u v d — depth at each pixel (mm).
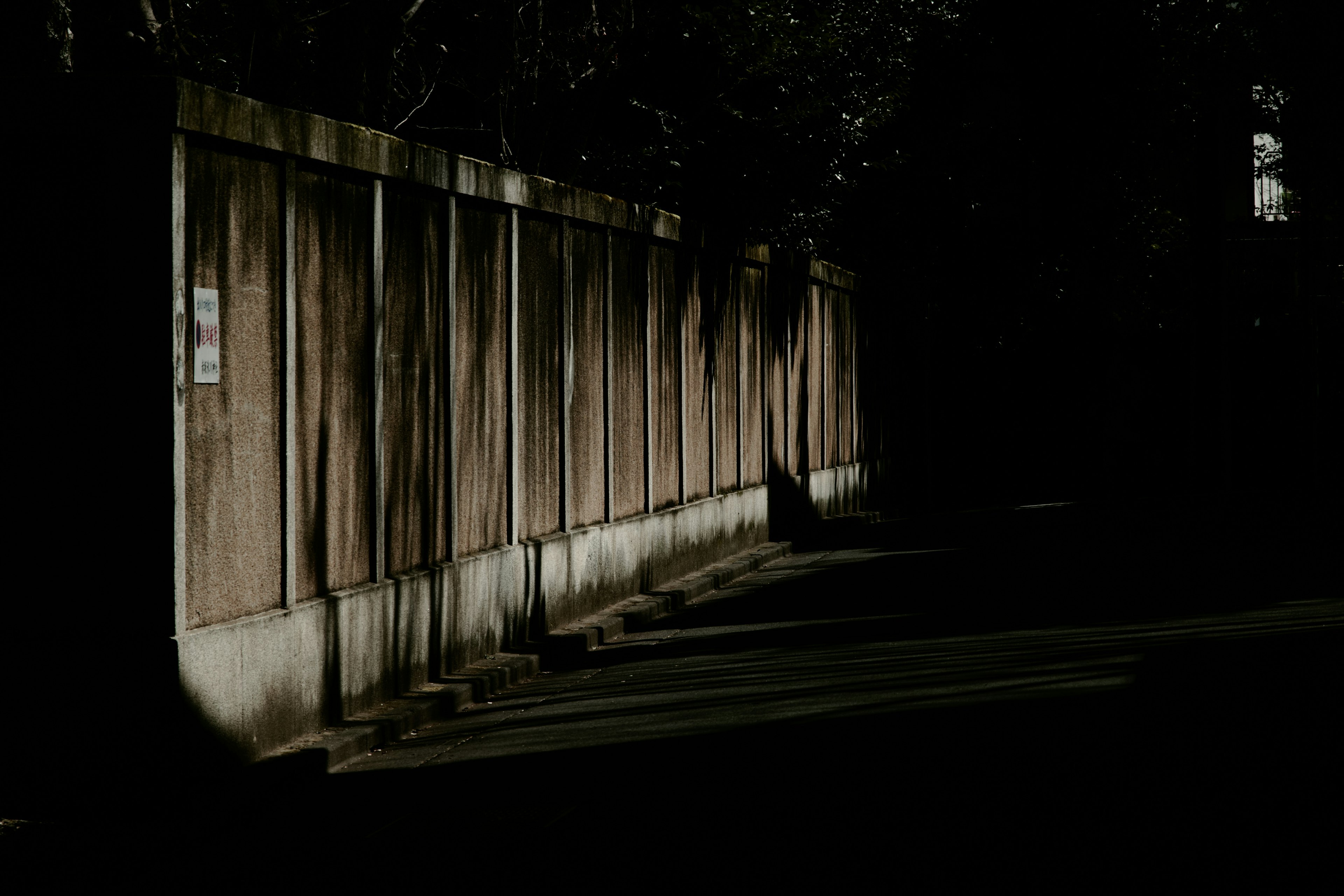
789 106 19922
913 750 7199
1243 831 5594
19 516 6684
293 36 10539
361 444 8773
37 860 5961
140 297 6621
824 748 7379
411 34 14180
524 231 11539
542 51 14227
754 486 19469
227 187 7203
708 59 18406
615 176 18641
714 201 19500
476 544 10602
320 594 8211
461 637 10148
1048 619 11789
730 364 18297
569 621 12312
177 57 9156
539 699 9641
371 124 11023
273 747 7457
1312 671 8742
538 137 14297
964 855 5457
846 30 21719
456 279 10227
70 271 6648
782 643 11430
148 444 6617
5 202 6676
